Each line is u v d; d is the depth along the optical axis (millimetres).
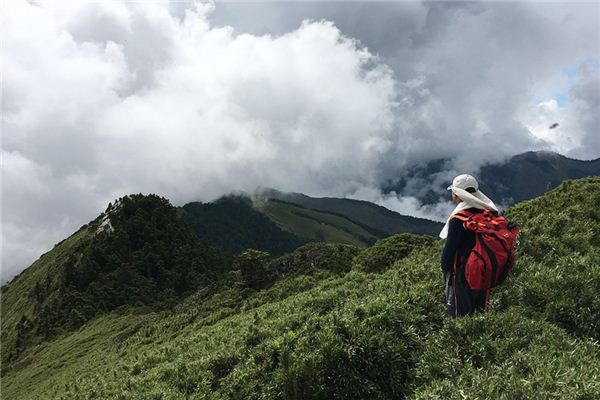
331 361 7945
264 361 9133
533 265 10023
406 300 9484
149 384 11805
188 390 10281
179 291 136375
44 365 67000
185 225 178625
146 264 142125
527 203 18562
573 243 11406
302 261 44469
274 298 36250
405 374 7688
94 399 14195
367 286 14836
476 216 6867
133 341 44469
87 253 142250
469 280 6613
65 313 116250
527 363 6148
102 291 125250
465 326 7359
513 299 8828
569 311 8031
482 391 5641
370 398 7566
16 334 120062
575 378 5582
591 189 15695
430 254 17109
